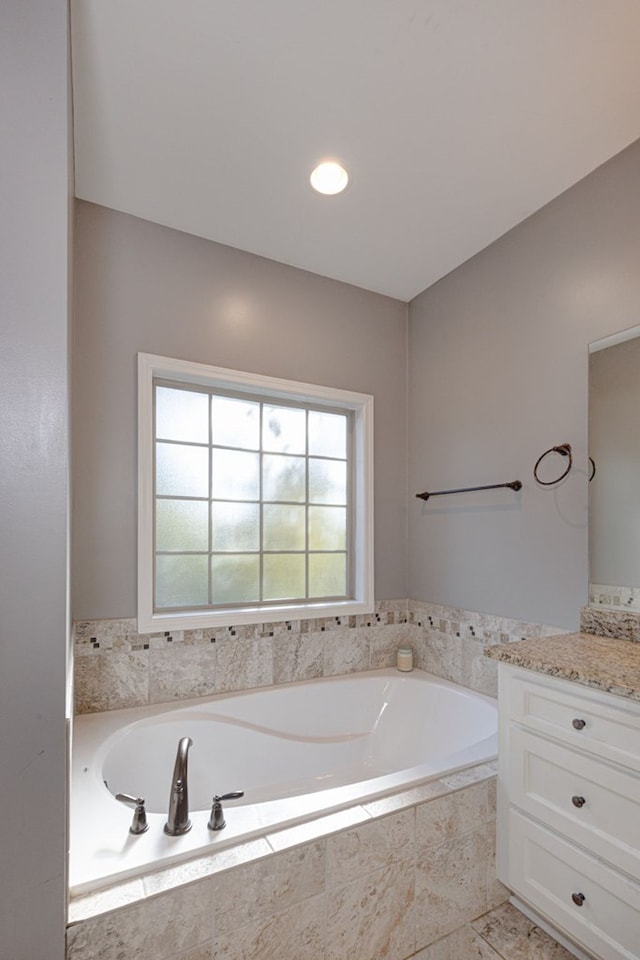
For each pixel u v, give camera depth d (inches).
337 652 96.4
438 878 56.8
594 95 57.4
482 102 58.2
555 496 75.4
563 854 52.0
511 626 82.0
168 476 86.7
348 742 90.5
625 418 66.3
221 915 44.4
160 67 53.5
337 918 50.1
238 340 89.3
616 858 46.7
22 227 38.6
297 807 53.1
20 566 37.7
